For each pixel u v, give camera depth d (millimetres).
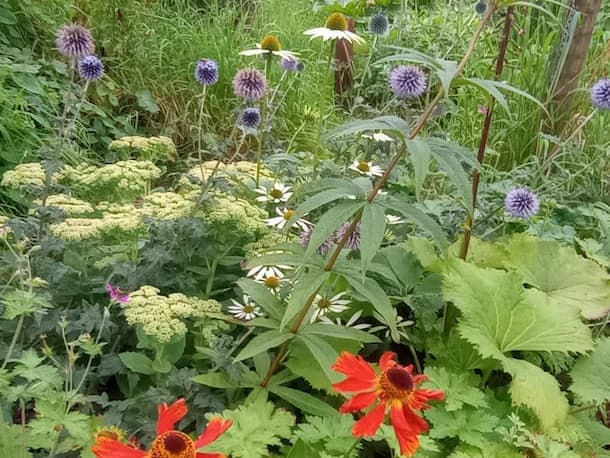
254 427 507
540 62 1254
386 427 494
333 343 626
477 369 710
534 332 637
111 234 684
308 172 885
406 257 713
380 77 1396
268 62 853
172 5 1596
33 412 585
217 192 757
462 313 642
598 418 673
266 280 667
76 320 630
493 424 553
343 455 493
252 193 804
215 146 737
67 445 477
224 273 733
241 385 575
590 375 630
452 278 652
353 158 964
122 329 643
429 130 1213
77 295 668
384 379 406
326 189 552
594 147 1151
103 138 1206
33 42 1322
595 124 1173
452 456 525
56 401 471
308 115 1051
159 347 581
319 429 520
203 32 1422
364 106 1028
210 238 690
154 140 864
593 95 874
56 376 481
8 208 966
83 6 1382
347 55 1329
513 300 648
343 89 1434
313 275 530
